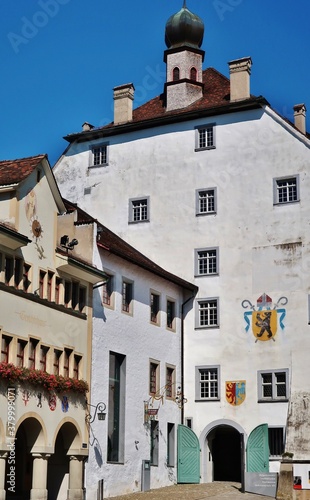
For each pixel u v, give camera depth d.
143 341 45.72
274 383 47.59
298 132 49.50
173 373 48.81
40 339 36.56
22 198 35.88
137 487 43.44
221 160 51.28
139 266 45.28
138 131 53.81
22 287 35.72
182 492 43.16
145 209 52.66
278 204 49.41
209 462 48.84
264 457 46.09
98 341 41.28
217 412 48.62
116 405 42.88
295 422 45.94
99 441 40.44
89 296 40.75
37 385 35.72
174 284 49.53
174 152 52.56
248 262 49.53
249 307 49.00
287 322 47.91
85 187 54.53
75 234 41.44
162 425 46.91
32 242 36.56
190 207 51.50
